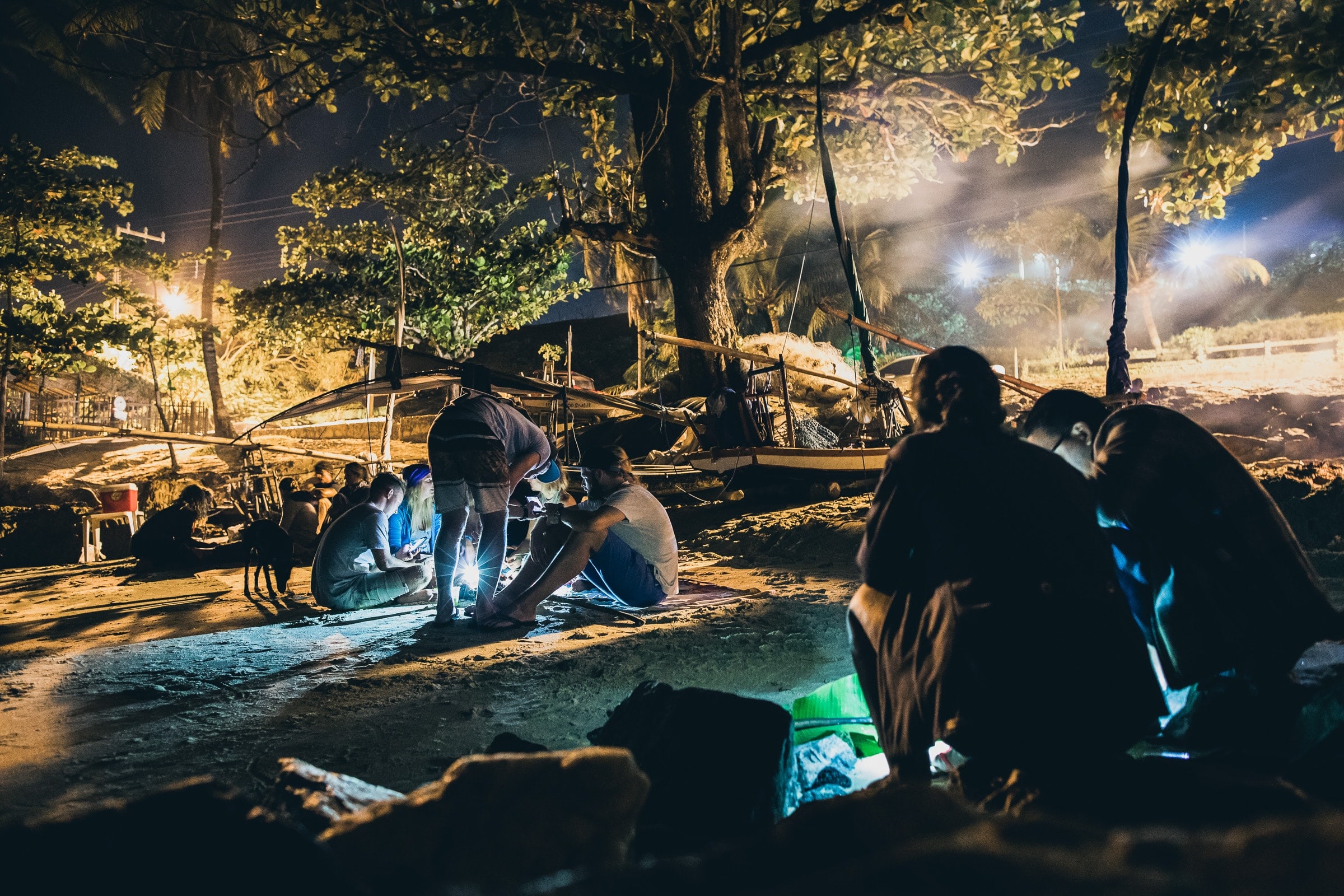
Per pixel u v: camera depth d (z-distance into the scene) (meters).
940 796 1.58
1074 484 2.39
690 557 9.82
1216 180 10.84
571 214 19.66
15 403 28.88
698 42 17.42
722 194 19.45
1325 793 2.06
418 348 25.81
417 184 24.48
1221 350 28.39
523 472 6.91
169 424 29.83
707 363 18.59
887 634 2.51
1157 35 5.59
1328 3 9.32
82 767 3.60
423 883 1.71
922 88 19.92
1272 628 2.57
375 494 7.98
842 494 12.63
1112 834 1.19
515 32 16.91
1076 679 2.15
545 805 1.80
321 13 16.88
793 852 1.41
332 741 3.77
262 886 1.49
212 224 28.86
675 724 2.77
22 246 22.52
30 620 8.63
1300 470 7.30
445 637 6.06
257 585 9.45
